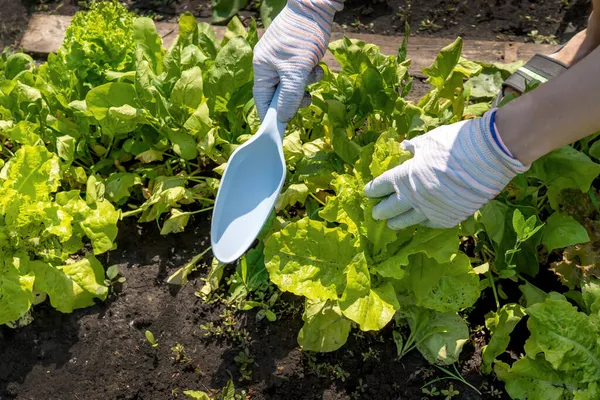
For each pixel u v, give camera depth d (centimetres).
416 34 146
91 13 122
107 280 118
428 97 123
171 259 121
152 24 124
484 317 113
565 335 103
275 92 108
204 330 115
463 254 106
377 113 120
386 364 111
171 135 117
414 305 110
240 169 108
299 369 111
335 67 141
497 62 138
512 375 105
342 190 105
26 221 113
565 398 104
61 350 114
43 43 147
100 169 126
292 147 117
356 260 102
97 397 111
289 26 108
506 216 111
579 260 111
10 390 112
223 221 107
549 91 86
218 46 128
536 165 108
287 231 106
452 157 93
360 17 149
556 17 145
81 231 117
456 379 109
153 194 119
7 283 111
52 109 124
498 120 90
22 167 114
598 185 121
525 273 114
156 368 112
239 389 110
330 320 108
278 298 116
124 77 122
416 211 99
